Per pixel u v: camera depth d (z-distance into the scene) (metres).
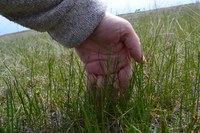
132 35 0.33
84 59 0.35
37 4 0.30
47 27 0.32
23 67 0.64
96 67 0.35
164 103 0.36
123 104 0.33
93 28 0.32
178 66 0.47
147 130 0.27
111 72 0.35
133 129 0.27
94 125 0.29
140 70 0.35
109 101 0.33
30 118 0.34
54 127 0.33
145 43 0.59
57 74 0.50
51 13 0.31
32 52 0.84
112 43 0.33
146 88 0.36
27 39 1.45
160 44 0.59
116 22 0.32
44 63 0.65
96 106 0.33
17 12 0.31
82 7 0.31
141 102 0.31
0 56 0.93
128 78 0.34
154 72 0.43
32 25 0.32
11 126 0.31
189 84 0.37
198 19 0.81
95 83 0.34
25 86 0.51
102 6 0.32
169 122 0.32
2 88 0.52
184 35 0.65
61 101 0.38
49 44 0.90
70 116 0.34
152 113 0.33
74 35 0.32
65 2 0.31
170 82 0.38
